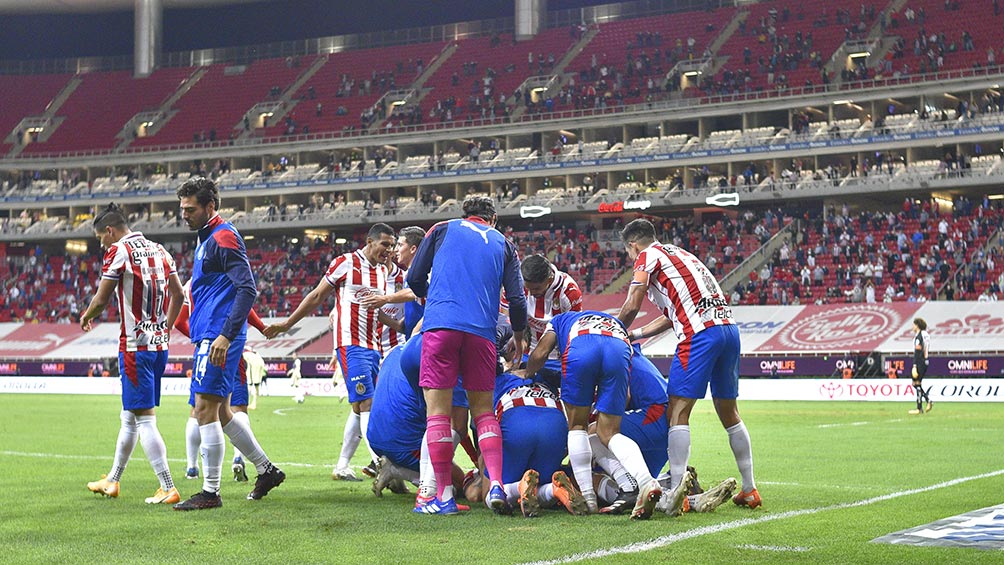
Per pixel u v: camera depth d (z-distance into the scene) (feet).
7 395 131.54
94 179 223.71
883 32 183.01
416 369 27.66
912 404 99.91
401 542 21.31
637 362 28.07
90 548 20.80
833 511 25.93
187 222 27.84
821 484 32.58
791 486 31.96
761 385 115.55
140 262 28.43
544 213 176.76
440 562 19.11
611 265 169.27
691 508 26.02
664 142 179.32
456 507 25.85
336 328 35.83
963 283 140.26
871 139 161.79
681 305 26.58
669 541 21.30
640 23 211.82
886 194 163.43
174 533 22.66
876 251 152.46
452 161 193.67
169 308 29.91
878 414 81.05
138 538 21.98
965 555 19.62
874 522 23.97
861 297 143.02
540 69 208.13
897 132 160.25
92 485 29.50
